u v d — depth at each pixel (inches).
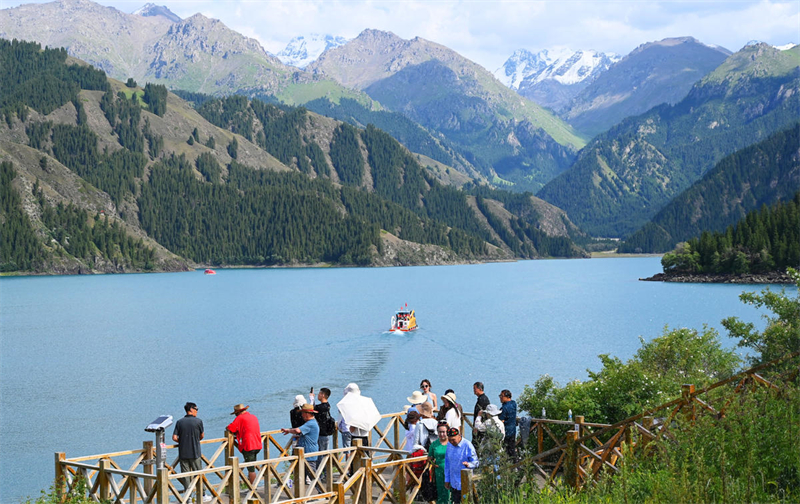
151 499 798.5
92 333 4653.1
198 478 820.0
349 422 930.7
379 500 880.9
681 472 722.8
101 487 834.8
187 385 2787.9
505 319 5241.1
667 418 871.1
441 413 961.5
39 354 3722.9
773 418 776.9
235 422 960.3
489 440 842.8
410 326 4522.6
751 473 703.7
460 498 810.8
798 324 1424.7
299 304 6860.2
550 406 1191.6
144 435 2062.0
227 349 3809.1
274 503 845.2
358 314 5767.7
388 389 2632.9
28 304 7101.4
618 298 7111.2
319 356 3511.3
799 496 690.8
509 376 2869.1
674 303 6397.6
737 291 7657.5
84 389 2743.6
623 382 1205.7
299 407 993.5
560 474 996.6
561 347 3713.1
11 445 1957.4
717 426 793.6
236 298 7701.8
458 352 3572.8
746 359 1513.3
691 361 1445.6
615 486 762.8
